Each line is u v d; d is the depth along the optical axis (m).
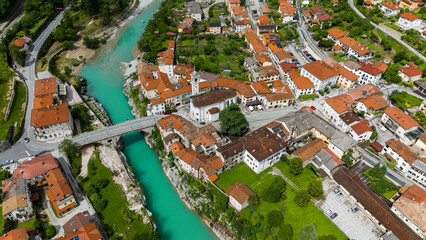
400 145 132.00
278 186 118.88
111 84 199.38
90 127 156.88
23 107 167.38
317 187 116.88
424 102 155.12
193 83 167.75
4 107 165.38
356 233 107.88
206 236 116.25
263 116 163.12
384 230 107.88
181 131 145.75
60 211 114.12
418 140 139.00
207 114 158.50
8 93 174.88
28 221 112.06
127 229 113.81
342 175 123.50
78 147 140.50
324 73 176.75
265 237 106.56
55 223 112.50
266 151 128.25
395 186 120.88
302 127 146.00
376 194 120.12
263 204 118.25
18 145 144.50
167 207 126.44
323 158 131.75
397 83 181.50
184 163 131.50
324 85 179.38
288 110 167.88
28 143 145.62
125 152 151.75
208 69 196.12
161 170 143.25
